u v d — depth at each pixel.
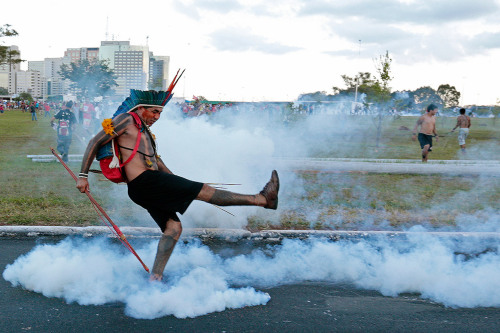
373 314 3.77
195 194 3.91
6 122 33.09
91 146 3.81
